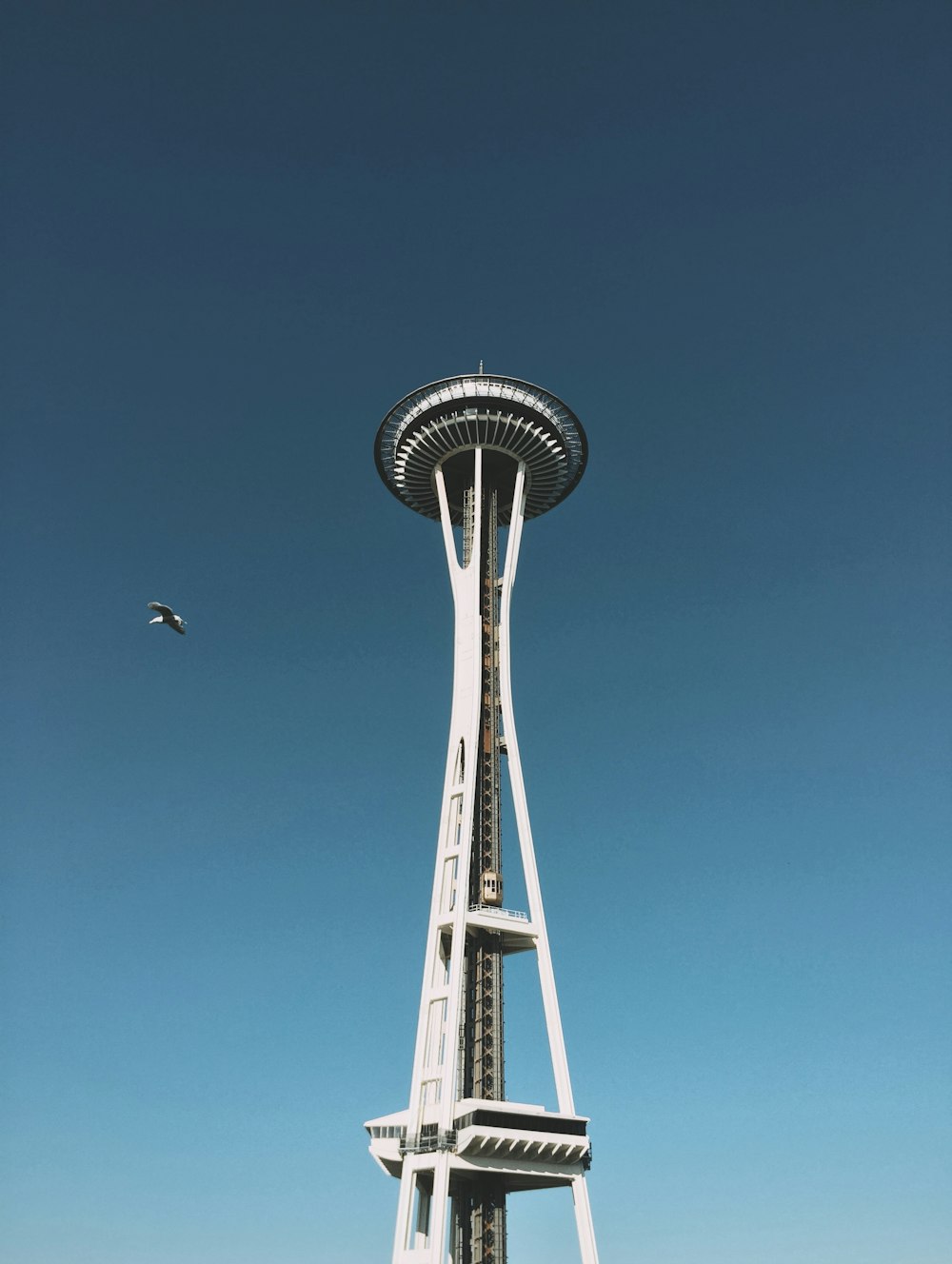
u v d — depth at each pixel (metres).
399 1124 92.69
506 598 114.88
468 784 103.12
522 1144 88.31
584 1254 89.00
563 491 127.38
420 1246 94.62
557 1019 96.44
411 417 120.88
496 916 99.44
